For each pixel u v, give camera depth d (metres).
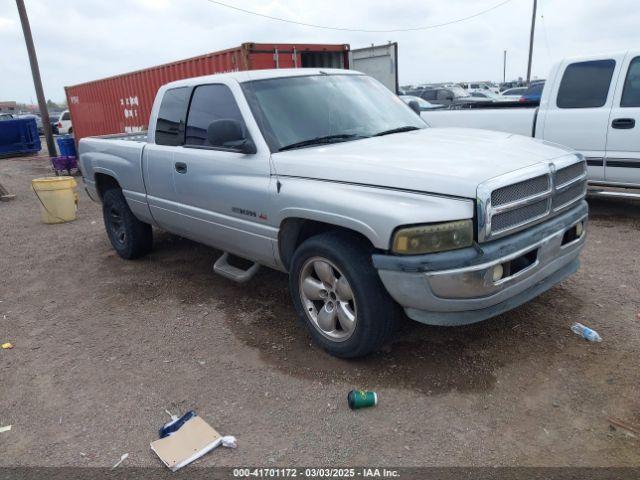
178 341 4.11
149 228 6.11
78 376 3.71
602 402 3.02
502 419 2.95
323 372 3.53
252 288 5.07
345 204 3.25
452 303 3.06
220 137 3.84
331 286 3.55
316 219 3.46
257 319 4.39
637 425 2.82
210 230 4.62
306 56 12.12
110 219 6.32
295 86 4.36
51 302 5.12
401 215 2.99
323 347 3.72
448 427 2.92
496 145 3.62
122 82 15.64
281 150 3.89
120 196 5.98
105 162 5.97
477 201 2.90
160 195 5.17
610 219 6.82
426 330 3.95
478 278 2.98
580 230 3.74
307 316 3.79
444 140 3.81
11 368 3.88
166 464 2.76
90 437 3.05
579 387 3.17
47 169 17.64
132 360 3.88
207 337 4.14
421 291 3.04
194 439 2.92
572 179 3.60
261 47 11.02
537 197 3.22
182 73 12.89
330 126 4.15
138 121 15.32
